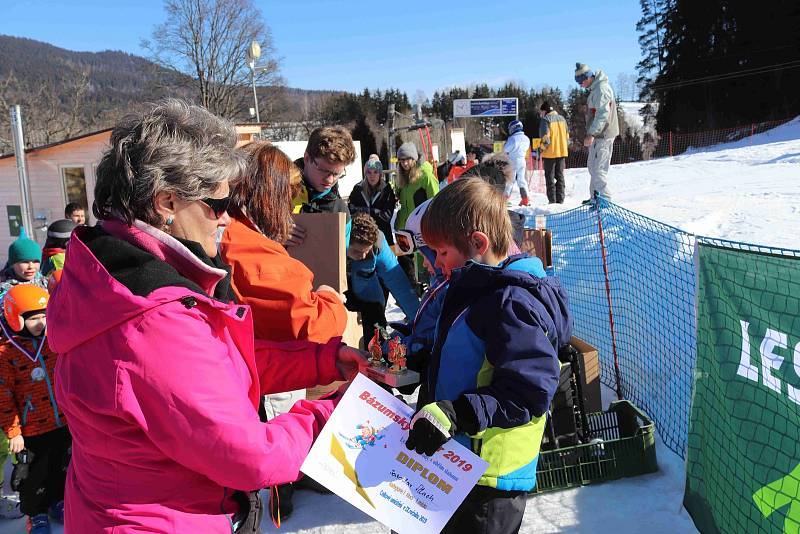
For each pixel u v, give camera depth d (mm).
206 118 1509
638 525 2949
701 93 47781
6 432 3238
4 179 17016
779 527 2268
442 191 2051
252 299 2254
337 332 2428
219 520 1462
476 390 1744
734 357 2521
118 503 1374
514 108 41031
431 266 2881
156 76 47938
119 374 1294
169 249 1450
